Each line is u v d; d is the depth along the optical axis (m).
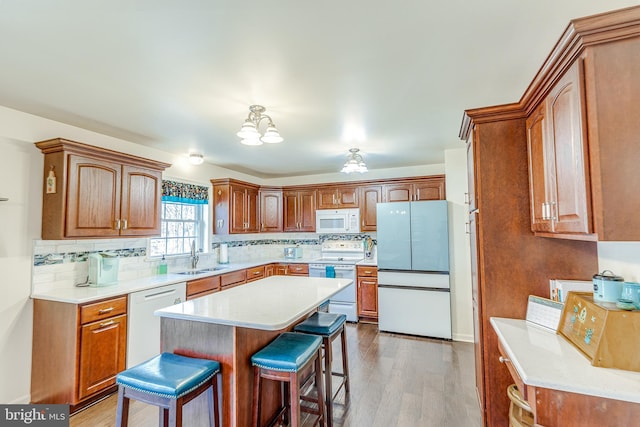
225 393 1.71
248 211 4.82
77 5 1.24
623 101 1.07
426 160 4.33
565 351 1.37
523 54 1.66
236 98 2.18
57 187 2.40
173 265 3.75
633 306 1.25
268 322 1.63
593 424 1.08
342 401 2.38
